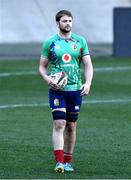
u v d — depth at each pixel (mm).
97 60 58312
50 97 21750
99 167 22469
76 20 73250
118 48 60938
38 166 22516
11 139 27016
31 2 72625
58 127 21547
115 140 27000
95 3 73250
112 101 37688
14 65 54594
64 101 21656
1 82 45219
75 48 21594
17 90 41875
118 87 43500
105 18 73375
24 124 30328
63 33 21703
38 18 72812
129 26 60562
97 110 34406
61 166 21391
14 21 72500
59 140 21516
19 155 24188
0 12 72125
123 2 73562
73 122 22016
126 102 37406
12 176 21062
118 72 50781
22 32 72688
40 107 35250
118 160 23531
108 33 73562
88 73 21750
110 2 73438
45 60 21891
